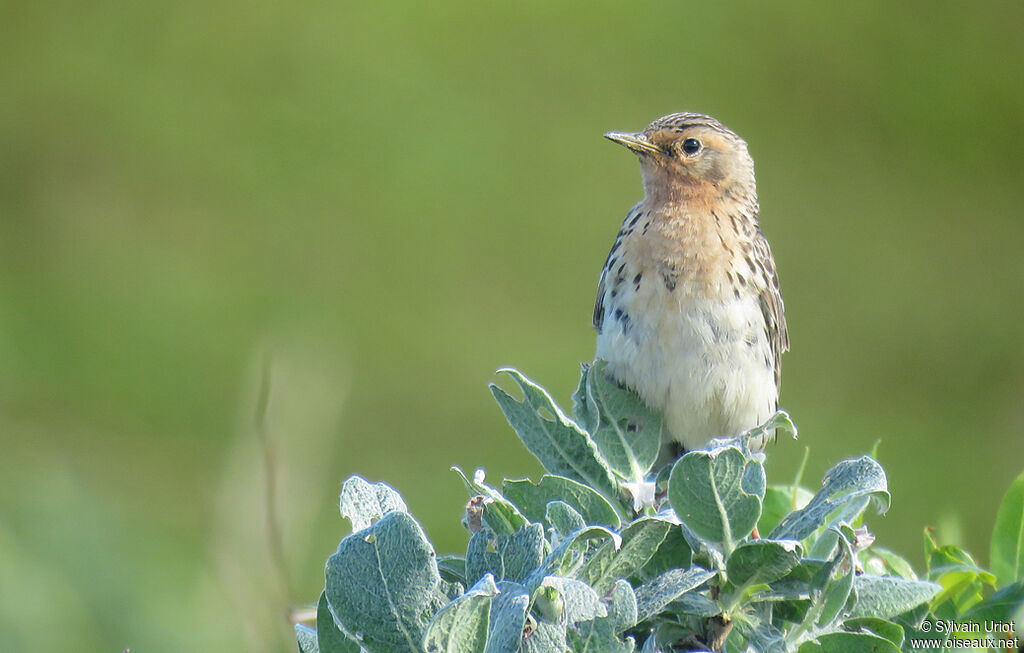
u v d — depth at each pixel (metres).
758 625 3.39
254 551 7.14
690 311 7.01
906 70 21.52
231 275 18.22
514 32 21.84
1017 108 20.98
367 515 3.38
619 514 3.94
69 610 9.16
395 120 20.42
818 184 20.12
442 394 16.16
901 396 16.52
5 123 20.94
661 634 3.50
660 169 7.55
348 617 3.11
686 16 21.97
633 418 4.71
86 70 21.55
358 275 18.28
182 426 15.71
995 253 18.88
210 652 9.22
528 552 3.18
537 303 17.80
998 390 16.73
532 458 15.05
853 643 3.32
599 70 21.45
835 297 18.31
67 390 16.05
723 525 3.38
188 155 20.42
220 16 22.36
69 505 9.82
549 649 2.94
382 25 21.88
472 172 19.86
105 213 19.94
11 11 22.27
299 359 15.25
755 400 7.20
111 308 17.92
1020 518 4.24
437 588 3.13
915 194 19.77
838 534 3.37
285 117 20.98
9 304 17.84
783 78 21.62
